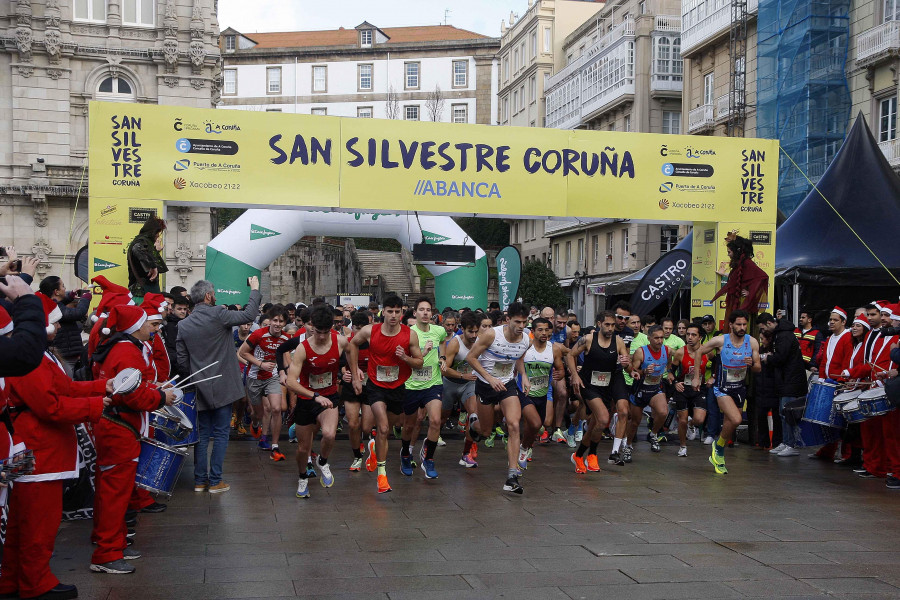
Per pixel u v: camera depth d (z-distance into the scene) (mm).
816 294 15703
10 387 4859
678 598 5098
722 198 14109
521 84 56531
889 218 15094
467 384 10625
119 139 12000
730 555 6145
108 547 5586
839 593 5223
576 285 43250
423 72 73312
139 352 5957
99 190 11938
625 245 39406
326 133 12703
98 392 5277
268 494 8516
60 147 31672
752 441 12852
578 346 10094
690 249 17328
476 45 72438
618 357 10102
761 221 14266
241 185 12375
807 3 28234
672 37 39938
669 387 11883
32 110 31344
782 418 12062
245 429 13219
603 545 6418
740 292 13336
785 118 29172
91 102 11930
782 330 12000
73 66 31812
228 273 16094
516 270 17609
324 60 74188
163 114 12141
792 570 5746
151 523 7145
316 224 17203
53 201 31594
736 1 32406
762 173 14289
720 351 10227
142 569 5676
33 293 4598
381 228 17766
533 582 5406
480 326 10820
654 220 13875
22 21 30922
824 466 10836
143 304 6172
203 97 33094
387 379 8805
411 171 12969
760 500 8398
